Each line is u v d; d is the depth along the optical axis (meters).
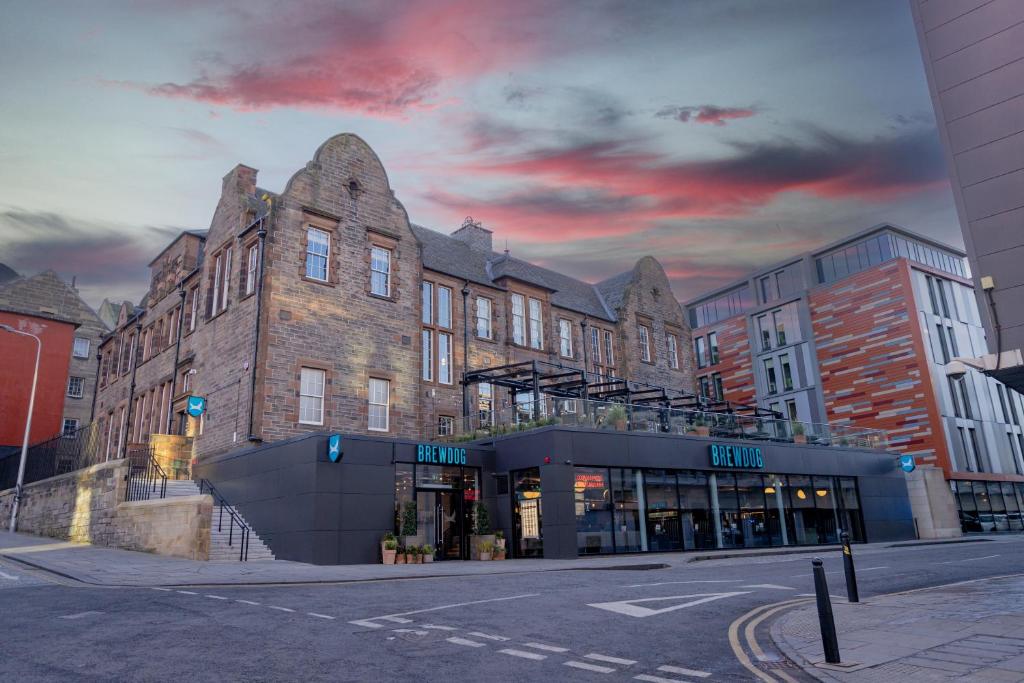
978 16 13.05
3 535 25.48
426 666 7.16
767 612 10.75
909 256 51.94
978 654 7.26
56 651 7.57
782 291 57.75
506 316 33.50
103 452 36.06
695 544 26.39
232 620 9.50
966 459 44.28
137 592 12.16
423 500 22.58
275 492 21.05
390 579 15.41
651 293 42.66
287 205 25.33
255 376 23.23
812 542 30.88
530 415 24.92
